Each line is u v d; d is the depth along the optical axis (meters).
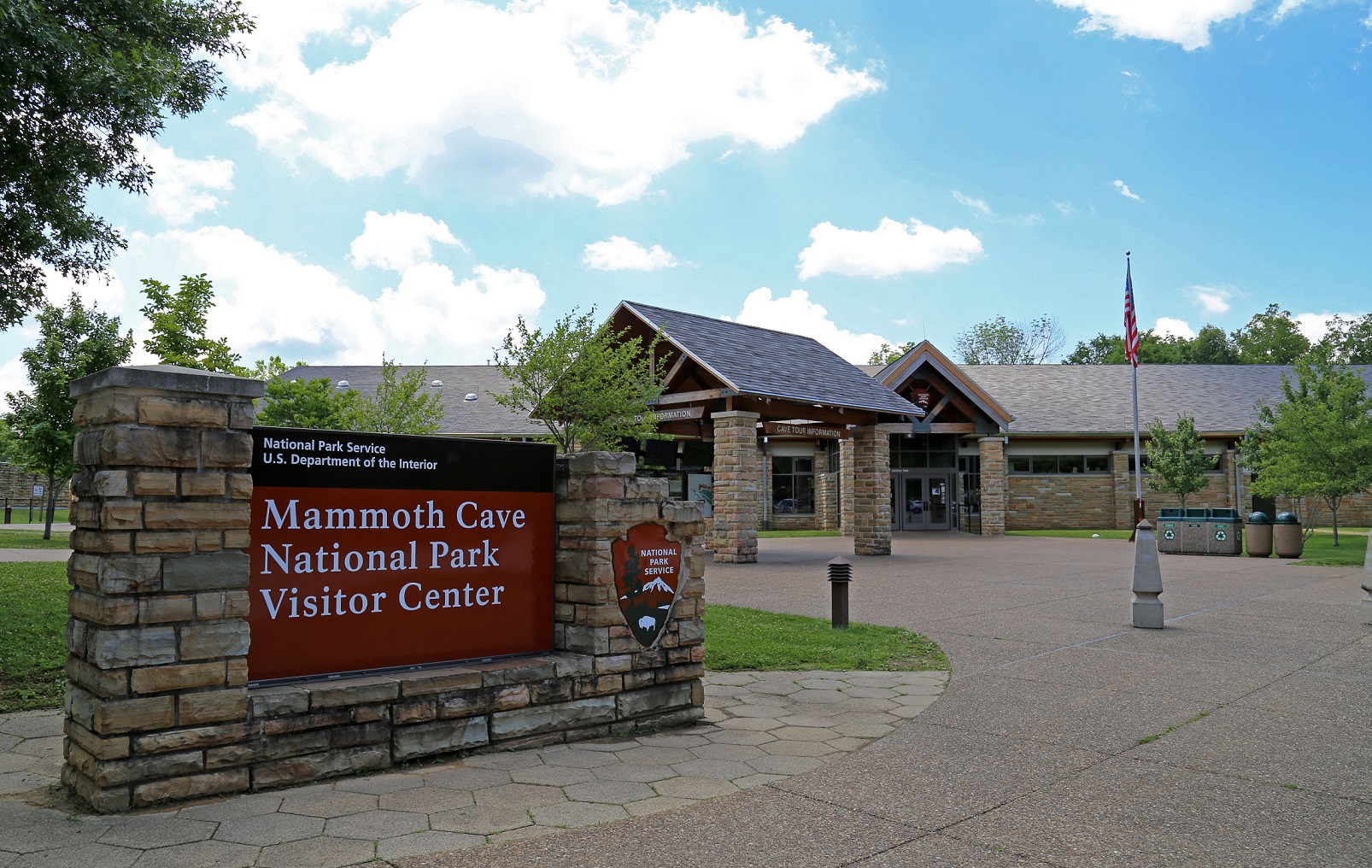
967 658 8.68
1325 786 4.84
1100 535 32.03
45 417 23.58
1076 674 7.89
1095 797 4.68
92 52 9.52
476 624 5.80
